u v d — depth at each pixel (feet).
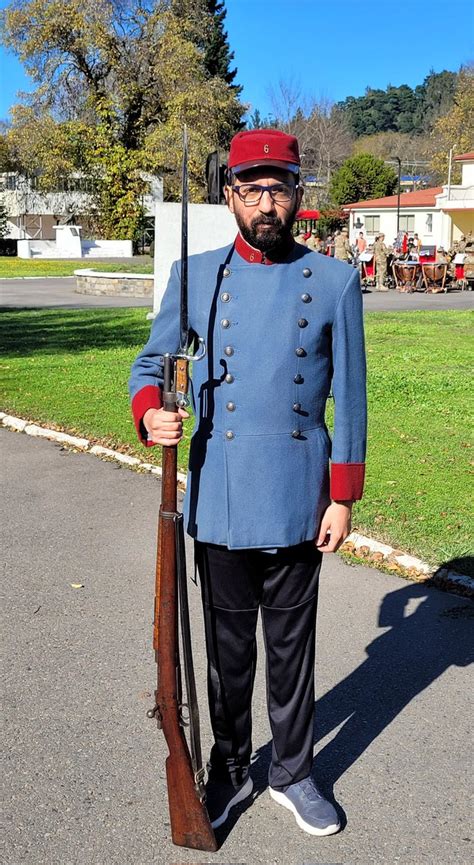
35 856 8.65
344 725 11.00
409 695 11.68
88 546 16.96
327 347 8.41
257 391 8.16
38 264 119.96
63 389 31.09
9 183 163.73
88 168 132.26
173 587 8.02
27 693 11.64
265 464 8.19
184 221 7.87
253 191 7.95
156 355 8.57
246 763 9.28
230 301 8.18
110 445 23.89
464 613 14.02
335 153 217.15
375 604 14.37
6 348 41.73
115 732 10.75
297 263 8.27
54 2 118.93
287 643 8.79
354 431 8.43
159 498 19.86
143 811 9.32
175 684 8.19
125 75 124.47
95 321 52.85
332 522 8.50
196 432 8.57
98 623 13.70
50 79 124.47
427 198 153.58
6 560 16.26
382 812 9.35
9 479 21.34
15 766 10.07
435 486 19.67
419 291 79.97
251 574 8.57
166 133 119.34
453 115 212.64
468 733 10.80
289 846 8.82
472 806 9.45
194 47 122.31
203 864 8.56
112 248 143.54
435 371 36.19
